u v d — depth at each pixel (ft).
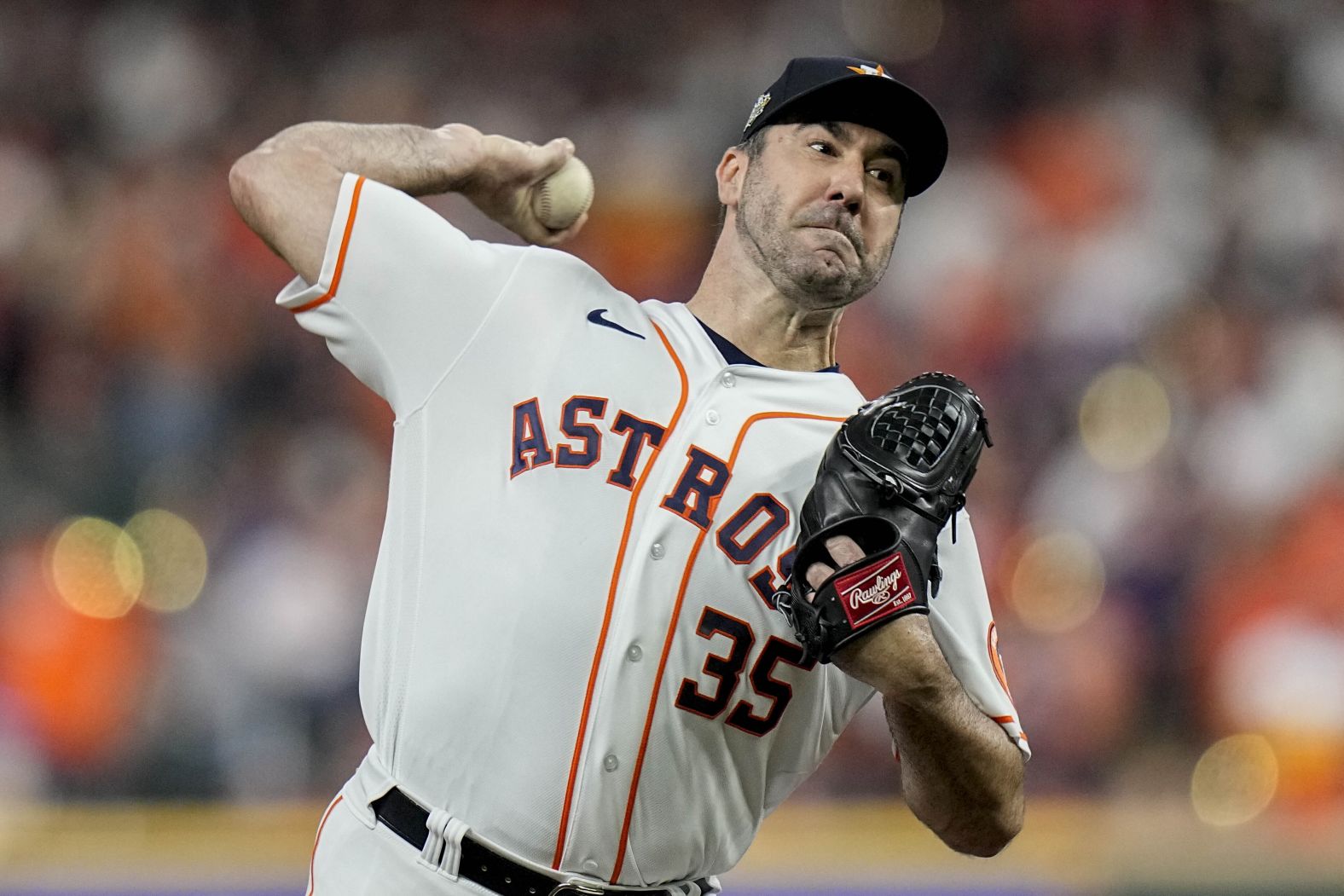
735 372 30.48
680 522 28.66
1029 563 93.86
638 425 29.45
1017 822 30.81
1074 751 82.64
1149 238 118.62
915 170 32.78
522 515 28.94
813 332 31.89
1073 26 140.36
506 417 29.78
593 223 128.88
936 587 28.94
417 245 30.27
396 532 30.35
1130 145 128.88
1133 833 59.21
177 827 60.39
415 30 144.46
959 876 58.13
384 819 29.66
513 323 30.25
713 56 143.23
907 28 143.54
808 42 144.25
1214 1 140.15
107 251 118.52
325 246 30.17
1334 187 125.29
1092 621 90.84
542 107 141.18
